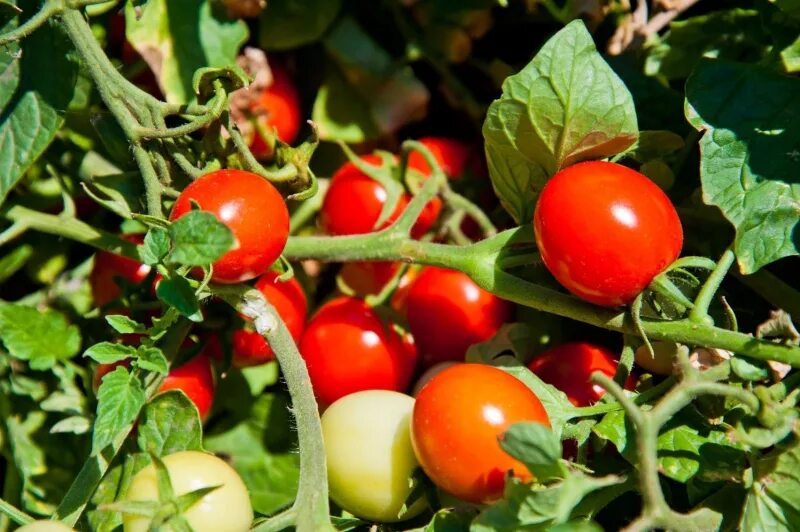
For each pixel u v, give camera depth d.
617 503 0.37
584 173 0.34
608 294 0.34
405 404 0.36
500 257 0.36
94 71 0.35
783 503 0.33
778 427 0.32
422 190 0.39
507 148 0.36
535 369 0.38
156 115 0.35
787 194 0.35
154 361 0.35
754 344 0.33
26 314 0.39
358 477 0.35
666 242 0.33
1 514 0.39
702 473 0.34
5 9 0.37
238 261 0.34
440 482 0.34
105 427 0.33
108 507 0.32
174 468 0.34
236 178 0.34
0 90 0.38
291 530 0.35
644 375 0.37
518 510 0.31
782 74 0.37
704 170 0.36
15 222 0.39
